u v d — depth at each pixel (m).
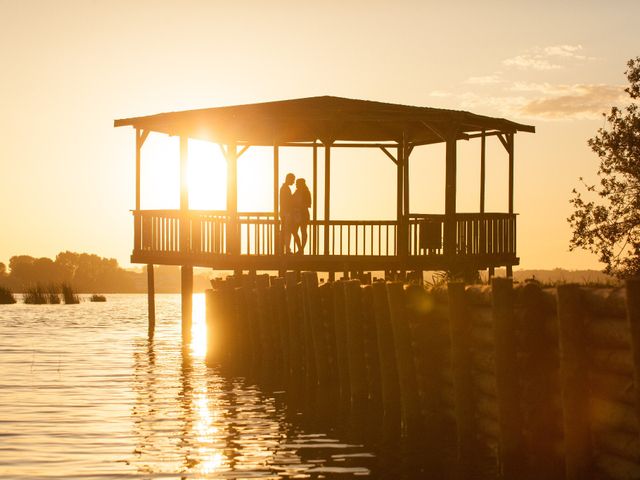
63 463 10.91
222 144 27.42
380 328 14.15
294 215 24.91
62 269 144.50
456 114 24.47
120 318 42.88
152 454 11.41
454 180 24.61
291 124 25.50
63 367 21.27
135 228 28.34
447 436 12.38
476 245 25.17
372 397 15.27
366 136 28.31
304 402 15.71
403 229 24.98
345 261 24.89
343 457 11.20
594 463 8.84
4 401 15.80
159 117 26.20
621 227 22.11
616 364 8.52
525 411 9.84
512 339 9.94
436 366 12.86
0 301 58.78
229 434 12.78
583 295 8.97
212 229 25.95
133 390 17.28
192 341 27.94
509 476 9.87
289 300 19.41
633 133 22.17
